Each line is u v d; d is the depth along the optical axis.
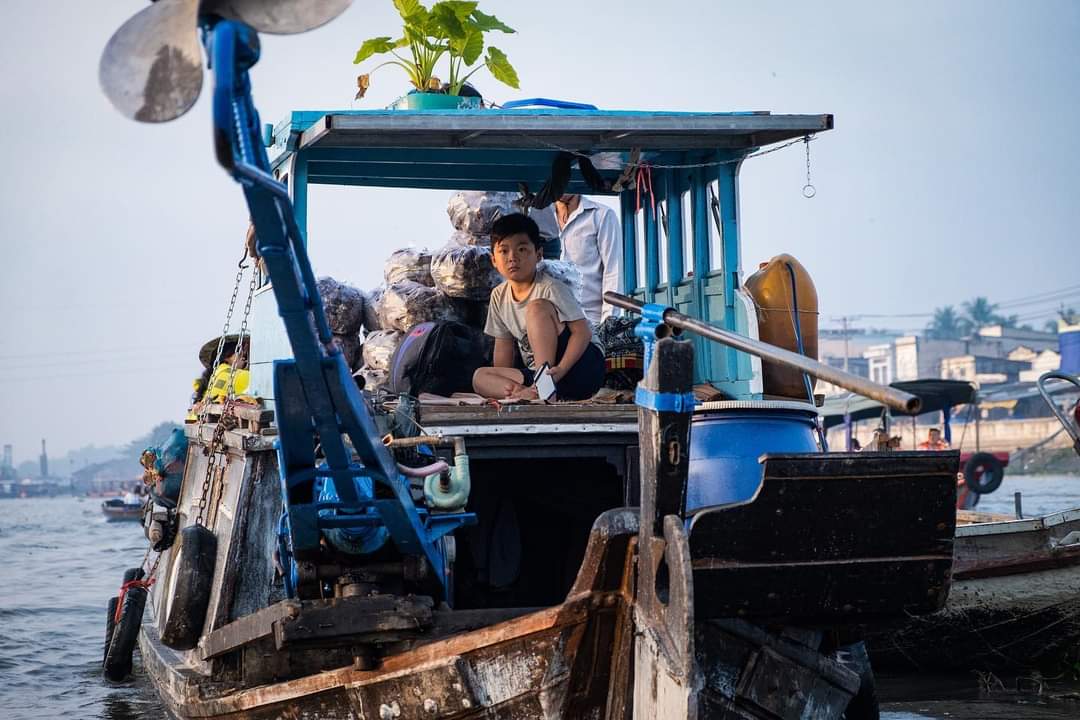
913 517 4.85
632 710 4.76
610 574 4.74
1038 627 9.92
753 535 4.69
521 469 6.95
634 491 6.12
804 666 5.07
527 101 6.85
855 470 4.71
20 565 22.55
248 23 4.09
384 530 5.27
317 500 5.27
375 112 6.04
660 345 4.50
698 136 6.78
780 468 4.62
